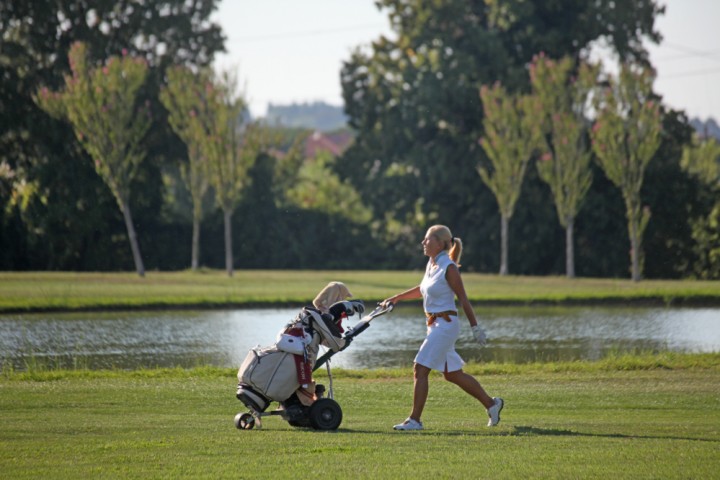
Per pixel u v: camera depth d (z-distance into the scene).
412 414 32.06
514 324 99.06
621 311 116.00
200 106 187.12
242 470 23.44
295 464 24.20
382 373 53.59
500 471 23.22
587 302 125.62
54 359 68.50
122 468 23.72
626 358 59.97
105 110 174.25
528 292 134.38
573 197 189.62
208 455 25.64
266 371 31.97
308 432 30.69
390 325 97.94
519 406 39.94
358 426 33.12
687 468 23.55
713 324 98.81
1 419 33.91
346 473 22.98
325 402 31.92
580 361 65.31
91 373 53.56
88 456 25.42
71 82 173.75
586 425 32.84
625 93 178.88
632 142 180.38
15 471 23.34
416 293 34.03
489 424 32.66
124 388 43.94
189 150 195.12
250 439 28.52
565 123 187.12
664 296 126.94
